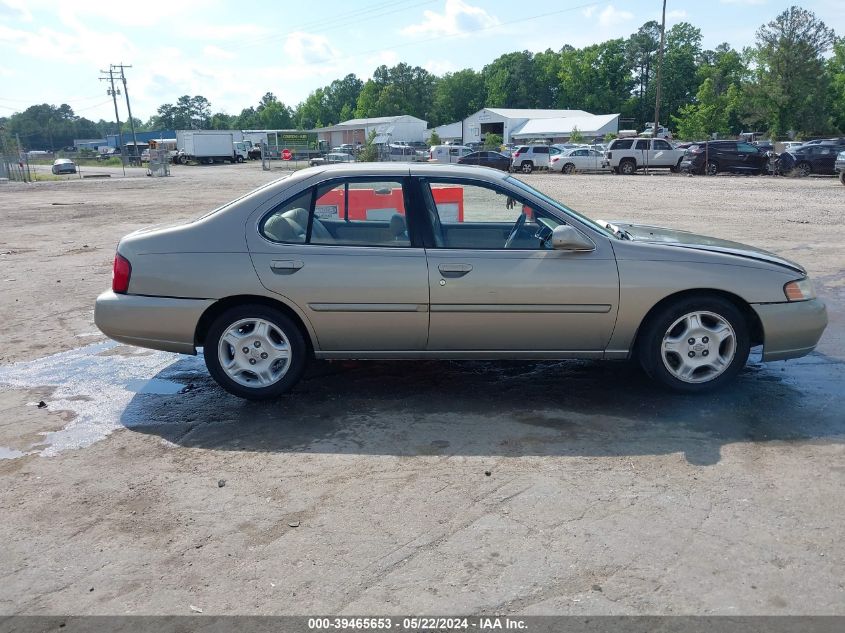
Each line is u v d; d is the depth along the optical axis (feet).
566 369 18.33
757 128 230.89
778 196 69.26
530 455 13.34
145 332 15.48
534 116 254.68
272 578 9.72
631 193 75.10
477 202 15.61
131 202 75.92
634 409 15.48
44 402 16.55
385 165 15.89
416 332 15.40
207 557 10.26
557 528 10.79
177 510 11.58
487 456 13.34
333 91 543.80
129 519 11.34
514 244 15.46
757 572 9.64
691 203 62.80
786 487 11.95
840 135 218.59
